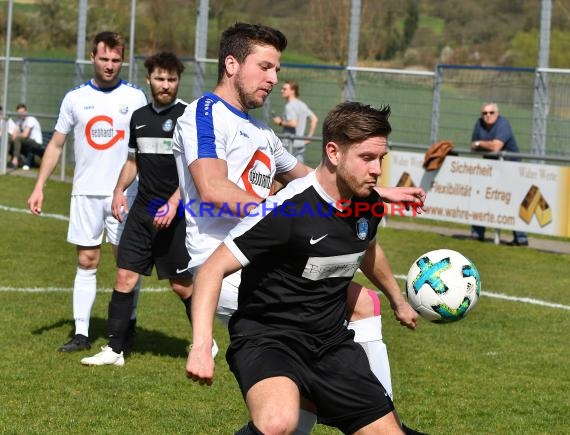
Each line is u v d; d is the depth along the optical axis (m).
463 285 9.27
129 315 14.14
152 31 70.00
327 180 7.87
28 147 43.38
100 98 15.20
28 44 76.31
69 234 15.15
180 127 9.68
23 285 19.83
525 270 23.80
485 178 27.75
